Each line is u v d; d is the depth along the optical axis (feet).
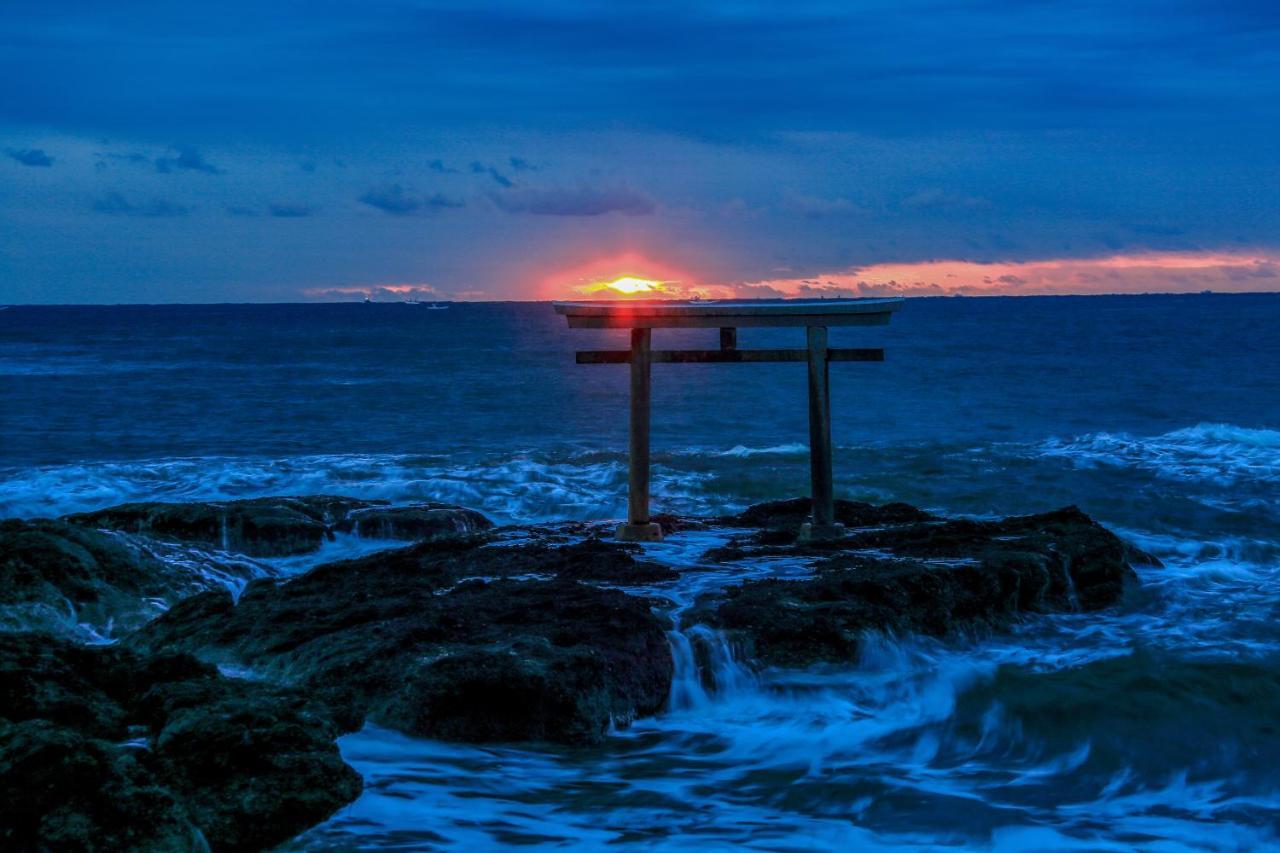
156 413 123.54
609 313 46.98
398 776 26.25
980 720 31.12
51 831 19.84
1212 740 29.91
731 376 168.96
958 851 23.53
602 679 30.30
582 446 97.71
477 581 38.55
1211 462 81.87
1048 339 272.51
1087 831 24.62
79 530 42.86
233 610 36.91
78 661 26.32
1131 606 42.88
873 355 47.55
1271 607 42.06
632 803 25.62
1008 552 42.57
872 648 35.09
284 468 79.92
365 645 31.09
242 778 22.98
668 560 43.70
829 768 28.09
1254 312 499.10
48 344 315.78
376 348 285.02
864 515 52.80
